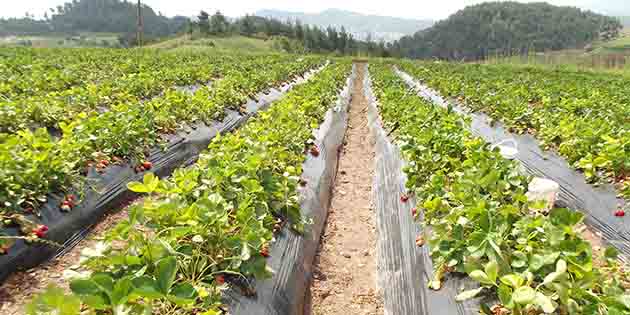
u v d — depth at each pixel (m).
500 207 3.86
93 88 9.68
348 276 5.28
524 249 3.35
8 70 11.69
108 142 6.32
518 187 4.46
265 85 15.73
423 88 19.47
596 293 3.13
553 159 7.38
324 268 5.37
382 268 5.23
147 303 2.72
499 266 3.29
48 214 4.80
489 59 43.88
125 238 3.12
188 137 8.37
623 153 5.80
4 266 4.08
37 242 4.45
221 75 19.03
